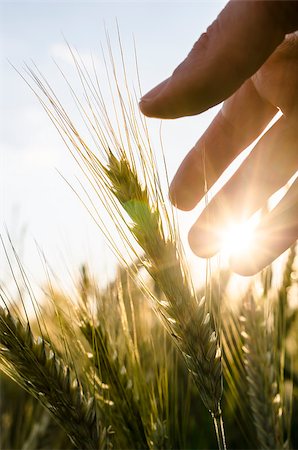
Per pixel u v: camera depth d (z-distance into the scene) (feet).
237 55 0.59
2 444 1.33
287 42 0.81
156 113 0.62
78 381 0.80
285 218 0.87
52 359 0.78
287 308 1.28
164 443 0.87
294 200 0.86
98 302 0.96
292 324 1.30
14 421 1.42
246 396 1.12
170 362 1.05
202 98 0.60
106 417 0.91
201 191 0.92
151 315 1.05
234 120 0.91
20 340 0.77
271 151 0.89
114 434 0.90
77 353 0.94
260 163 0.91
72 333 0.95
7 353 0.77
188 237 0.86
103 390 0.92
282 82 0.83
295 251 1.24
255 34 0.58
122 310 0.96
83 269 0.97
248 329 1.03
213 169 0.92
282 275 1.24
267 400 1.00
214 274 0.83
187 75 0.59
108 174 0.72
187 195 0.92
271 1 0.57
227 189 0.92
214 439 1.34
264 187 0.91
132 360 0.94
